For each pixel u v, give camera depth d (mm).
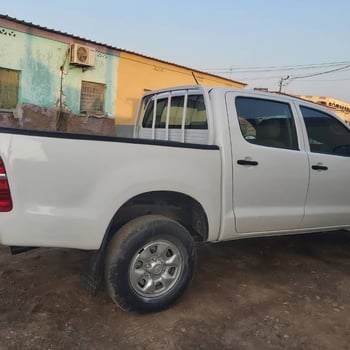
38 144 2721
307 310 3430
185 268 3352
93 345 2771
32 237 2756
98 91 14555
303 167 4047
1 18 11398
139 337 2895
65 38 12992
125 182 3000
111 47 14320
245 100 3787
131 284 3113
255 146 3713
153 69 16094
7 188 2668
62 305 3283
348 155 4594
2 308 3180
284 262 4609
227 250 4914
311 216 4191
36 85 12602
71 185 2822
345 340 2990
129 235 3074
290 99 4160
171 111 4383
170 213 3465
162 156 3176
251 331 3049
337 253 5023
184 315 3242
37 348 2695
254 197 3730
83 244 2906
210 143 3547
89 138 2867
